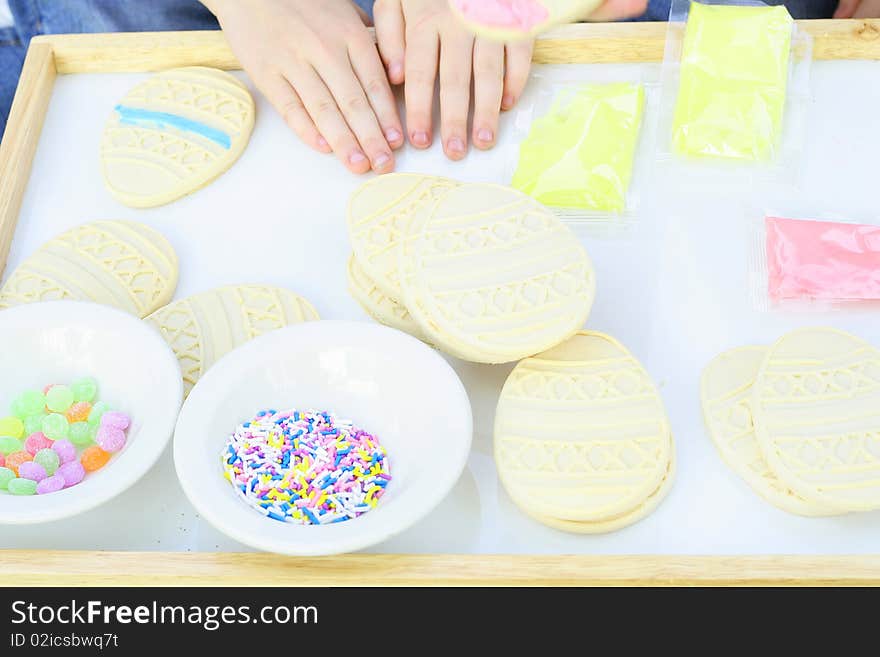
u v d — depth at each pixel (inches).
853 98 45.1
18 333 36.2
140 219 42.6
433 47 45.6
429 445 33.0
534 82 46.2
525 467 33.3
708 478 34.3
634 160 43.0
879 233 39.7
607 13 34.1
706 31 44.0
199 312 38.4
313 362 35.1
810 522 33.3
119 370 36.2
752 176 42.8
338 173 43.9
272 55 45.8
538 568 31.3
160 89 46.5
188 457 31.6
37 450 35.3
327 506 32.2
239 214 42.6
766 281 39.5
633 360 35.6
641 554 32.4
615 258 40.3
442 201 38.0
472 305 35.1
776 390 34.4
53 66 47.3
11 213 42.3
